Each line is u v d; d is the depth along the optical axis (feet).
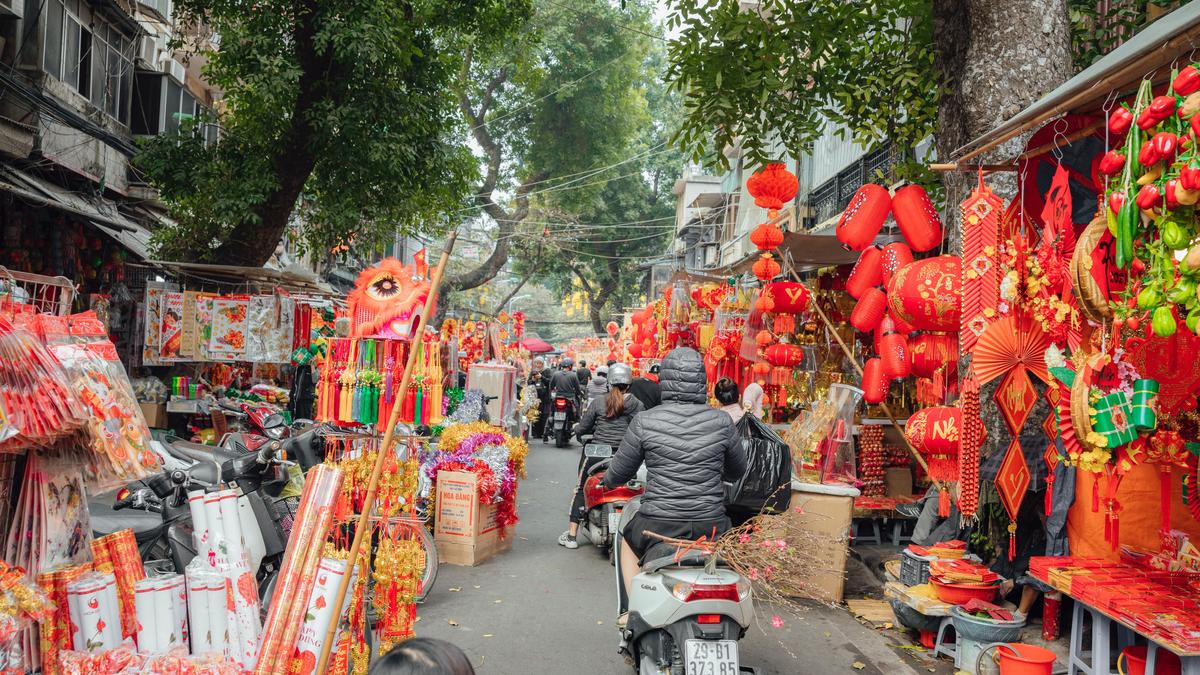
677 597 13.73
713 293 41.01
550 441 65.72
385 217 45.98
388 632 14.97
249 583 12.28
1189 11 10.03
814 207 63.26
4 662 9.83
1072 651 15.52
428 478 25.05
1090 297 12.50
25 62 38.19
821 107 30.94
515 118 112.37
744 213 89.86
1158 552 16.42
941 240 19.13
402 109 42.50
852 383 36.37
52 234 39.34
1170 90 10.64
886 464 32.81
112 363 11.87
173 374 47.96
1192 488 14.58
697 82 29.53
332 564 11.73
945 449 17.33
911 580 19.49
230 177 42.60
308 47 41.27
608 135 113.09
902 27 42.52
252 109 43.06
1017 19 19.74
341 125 40.55
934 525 23.43
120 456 11.35
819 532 22.09
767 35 28.27
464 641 18.33
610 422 28.40
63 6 40.98
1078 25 26.00
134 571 11.91
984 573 18.13
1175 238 10.37
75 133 41.83
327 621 11.47
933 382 20.16
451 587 22.54
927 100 27.71
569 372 61.98
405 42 43.39
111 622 11.10
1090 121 14.16
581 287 148.46
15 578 10.02
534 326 272.51
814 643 18.92
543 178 116.57
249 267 42.45
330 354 15.31
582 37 109.81
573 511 27.86
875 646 18.78
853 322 22.41
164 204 52.31
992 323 14.66
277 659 11.23
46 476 11.18
